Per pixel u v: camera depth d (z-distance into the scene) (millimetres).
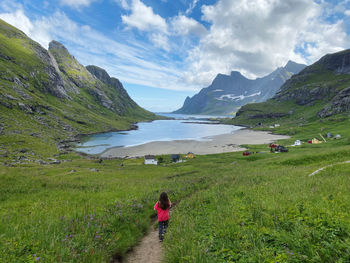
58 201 11398
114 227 7922
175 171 54719
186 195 16297
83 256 5285
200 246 5367
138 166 71312
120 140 150750
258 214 7047
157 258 6535
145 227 9406
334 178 12305
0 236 5777
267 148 99625
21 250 5070
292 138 137875
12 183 16922
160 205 8023
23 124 138250
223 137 162375
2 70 191250
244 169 35125
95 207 10141
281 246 4961
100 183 20828
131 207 10836
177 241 6230
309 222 5723
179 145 124312
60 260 4836
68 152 104750
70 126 183750
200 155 92375
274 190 10773
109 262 6180
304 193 8898
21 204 10828
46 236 5859
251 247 5102
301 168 23859
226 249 5160
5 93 159375
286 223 5992
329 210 6250
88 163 75250
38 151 97750
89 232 6680
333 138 109875
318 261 4066
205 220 8039
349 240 4387
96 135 180000
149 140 149375
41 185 17438
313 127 165875
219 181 20469
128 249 7234
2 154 80500
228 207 8742
